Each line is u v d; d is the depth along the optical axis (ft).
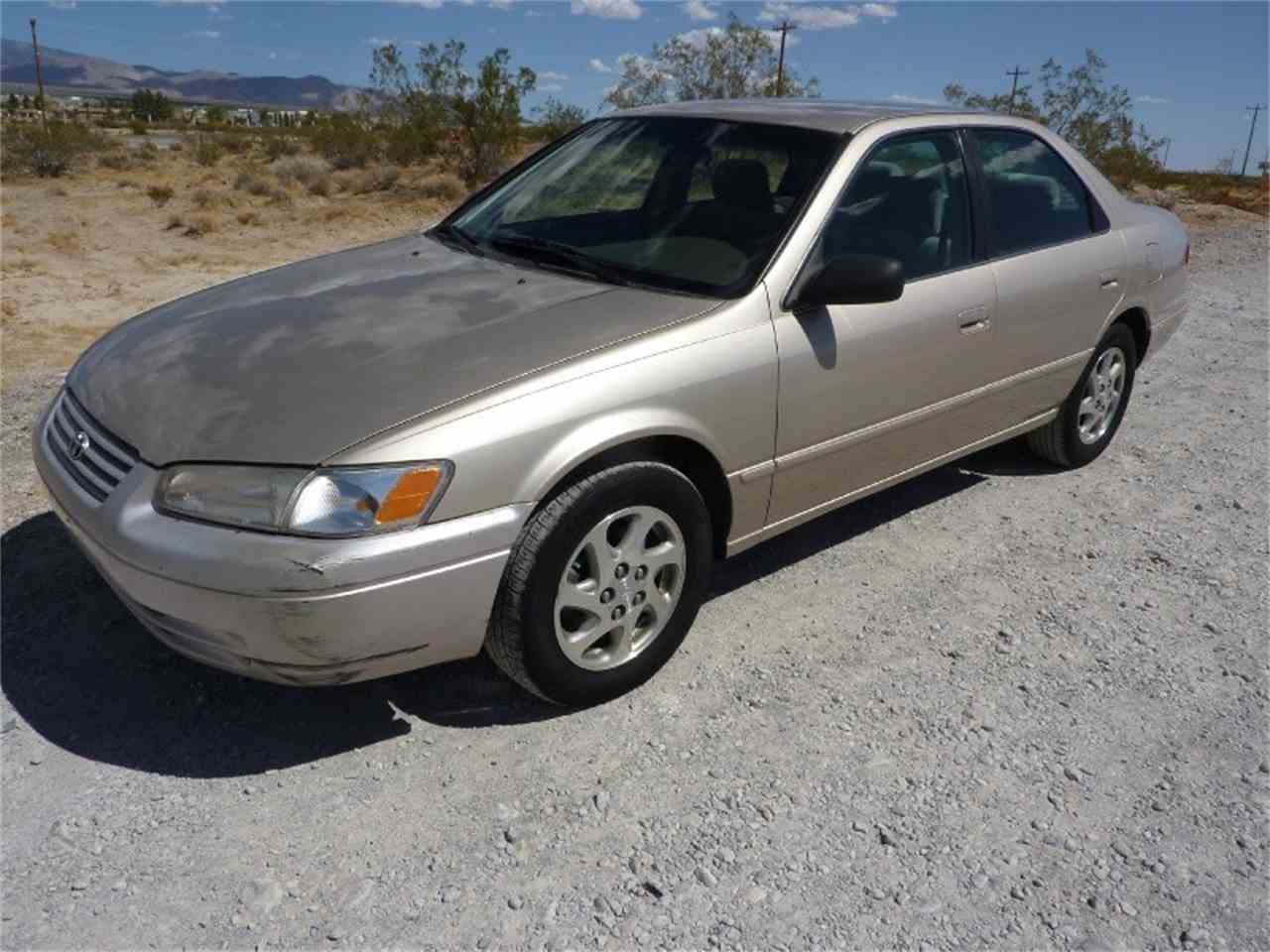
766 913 8.66
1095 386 17.66
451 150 70.08
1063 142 16.81
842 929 8.54
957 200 14.40
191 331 11.64
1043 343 15.72
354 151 77.36
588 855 9.20
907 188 13.71
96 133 93.04
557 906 8.64
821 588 13.91
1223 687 12.07
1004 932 8.59
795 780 10.20
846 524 15.88
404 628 9.51
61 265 39.50
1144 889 9.10
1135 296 17.47
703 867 9.10
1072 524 16.15
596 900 8.71
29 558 13.69
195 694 11.18
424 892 8.75
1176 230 18.97
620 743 10.66
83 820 9.40
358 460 9.18
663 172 13.82
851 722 11.12
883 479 14.06
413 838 9.33
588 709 11.18
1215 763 10.76
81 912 8.43
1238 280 36.35
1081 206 16.75
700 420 11.18
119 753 10.28
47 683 11.25
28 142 72.23
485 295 11.96
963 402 14.57
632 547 10.92
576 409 10.15
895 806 9.92
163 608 9.46
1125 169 68.64
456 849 9.22
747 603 13.46
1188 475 18.26
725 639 12.61
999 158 15.34
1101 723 11.31
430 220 53.98
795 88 67.87
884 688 11.75
